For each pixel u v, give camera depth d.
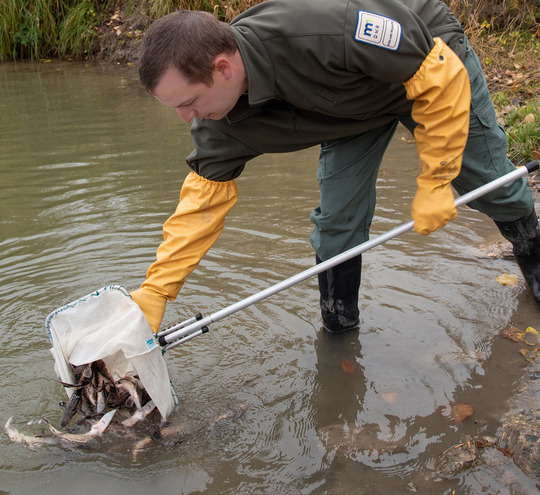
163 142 6.13
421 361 2.94
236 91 2.18
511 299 3.36
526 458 2.28
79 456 2.47
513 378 2.77
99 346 2.52
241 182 5.21
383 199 4.68
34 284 3.69
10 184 5.18
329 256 2.95
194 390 2.84
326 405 2.70
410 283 3.56
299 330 3.23
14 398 2.81
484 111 2.62
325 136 2.52
